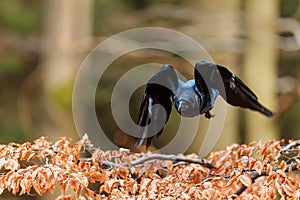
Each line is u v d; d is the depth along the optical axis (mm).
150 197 4656
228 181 4840
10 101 19531
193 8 15820
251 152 5512
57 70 15180
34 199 13633
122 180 4832
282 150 5242
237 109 15578
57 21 15672
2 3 20656
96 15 19234
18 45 17375
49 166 4664
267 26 14344
